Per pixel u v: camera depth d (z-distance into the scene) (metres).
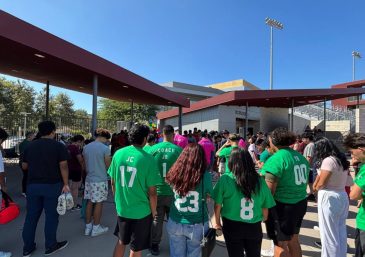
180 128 20.34
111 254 4.69
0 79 35.25
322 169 3.84
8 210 4.42
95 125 10.98
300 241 5.46
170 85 35.50
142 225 3.53
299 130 35.03
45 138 4.66
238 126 29.19
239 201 3.10
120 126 20.91
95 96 11.02
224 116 22.56
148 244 3.62
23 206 7.29
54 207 4.63
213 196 3.22
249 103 23.28
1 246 4.98
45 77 13.82
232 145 6.81
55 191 4.59
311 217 6.91
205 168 3.24
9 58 10.17
